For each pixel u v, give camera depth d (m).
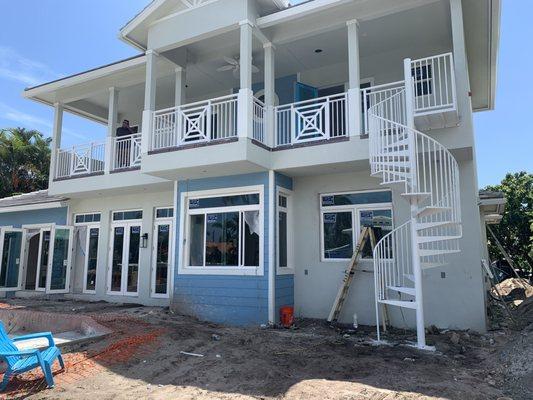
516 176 23.20
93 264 13.04
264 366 5.73
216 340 7.20
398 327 8.45
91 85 12.33
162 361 6.00
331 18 8.80
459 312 8.04
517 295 13.81
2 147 24.11
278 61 10.62
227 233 9.70
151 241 11.94
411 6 8.12
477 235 8.08
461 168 8.34
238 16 8.91
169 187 11.35
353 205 9.40
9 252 13.75
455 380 5.19
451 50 9.52
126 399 4.70
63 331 7.96
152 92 9.92
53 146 12.80
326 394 4.71
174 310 9.84
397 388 4.86
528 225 21.55
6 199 16.97
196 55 10.76
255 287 8.98
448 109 7.04
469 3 8.02
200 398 4.70
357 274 9.00
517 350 5.92
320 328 8.33
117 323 7.95
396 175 7.22
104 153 11.83
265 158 9.03
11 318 8.66
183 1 9.65
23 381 5.32
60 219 13.85
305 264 9.62
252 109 8.76
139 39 10.46
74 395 4.84
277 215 9.28
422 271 8.38
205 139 9.09
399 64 9.95
